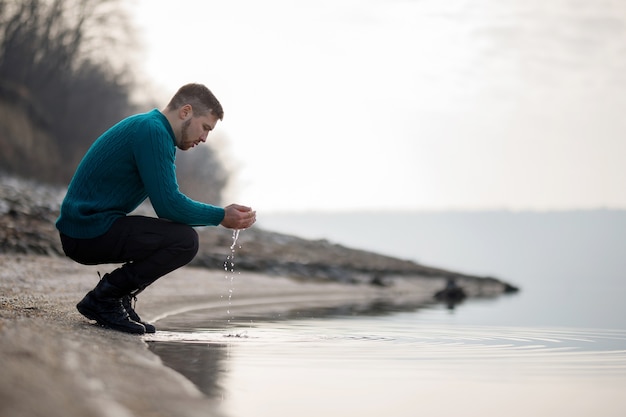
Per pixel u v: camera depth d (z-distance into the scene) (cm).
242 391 330
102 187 501
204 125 517
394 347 514
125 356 376
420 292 1641
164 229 504
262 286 1266
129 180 504
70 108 4297
